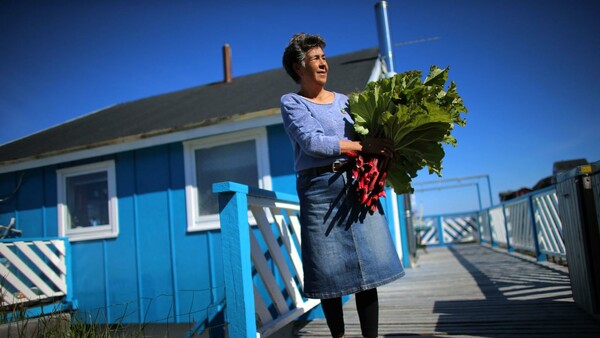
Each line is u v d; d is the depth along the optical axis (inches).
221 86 333.4
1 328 87.8
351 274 68.7
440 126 71.1
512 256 283.4
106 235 217.3
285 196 111.3
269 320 96.7
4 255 189.5
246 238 79.4
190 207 202.4
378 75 264.5
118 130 247.9
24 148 277.6
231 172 198.2
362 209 70.9
